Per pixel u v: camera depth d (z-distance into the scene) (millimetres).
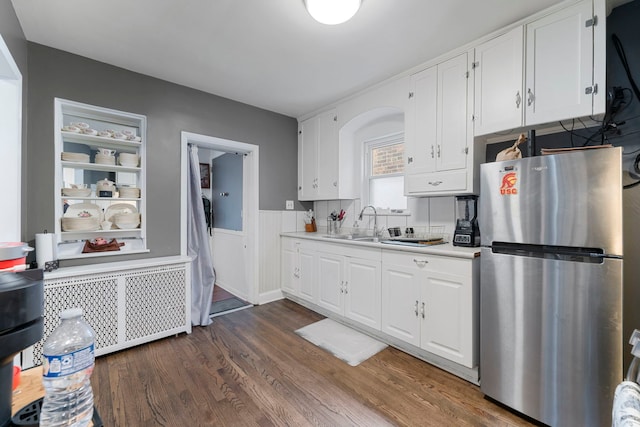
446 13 1827
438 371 2090
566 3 1714
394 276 2371
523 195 1577
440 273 2057
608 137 1844
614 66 1820
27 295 566
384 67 2543
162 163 2795
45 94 2209
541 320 1522
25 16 1857
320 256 3127
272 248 3682
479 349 1894
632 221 1753
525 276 1578
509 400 1647
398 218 3062
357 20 1895
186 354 2303
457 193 2252
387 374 2043
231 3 1743
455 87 2252
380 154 3326
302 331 2748
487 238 1741
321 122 3582
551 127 1949
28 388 777
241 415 1622
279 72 2643
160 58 2408
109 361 2186
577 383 1415
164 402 1723
